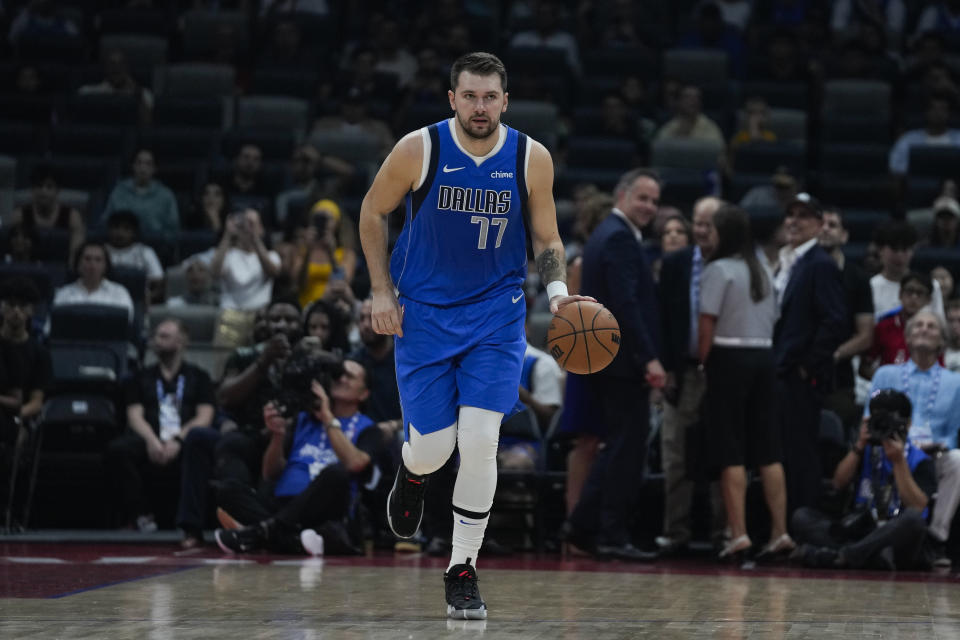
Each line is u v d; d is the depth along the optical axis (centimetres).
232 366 1956
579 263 1811
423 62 3562
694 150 3112
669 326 1761
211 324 2320
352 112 3325
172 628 886
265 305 2245
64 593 1118
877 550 1562
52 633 855
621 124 3316
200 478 1789
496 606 1067
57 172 2683
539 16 3812
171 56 3759
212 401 2050
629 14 3919
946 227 2678
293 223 2716
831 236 2020
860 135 3403
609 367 1648
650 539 1944
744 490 1648
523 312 1021
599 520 1692
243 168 2981
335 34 3956
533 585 1267
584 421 1720
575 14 4025
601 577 1370
